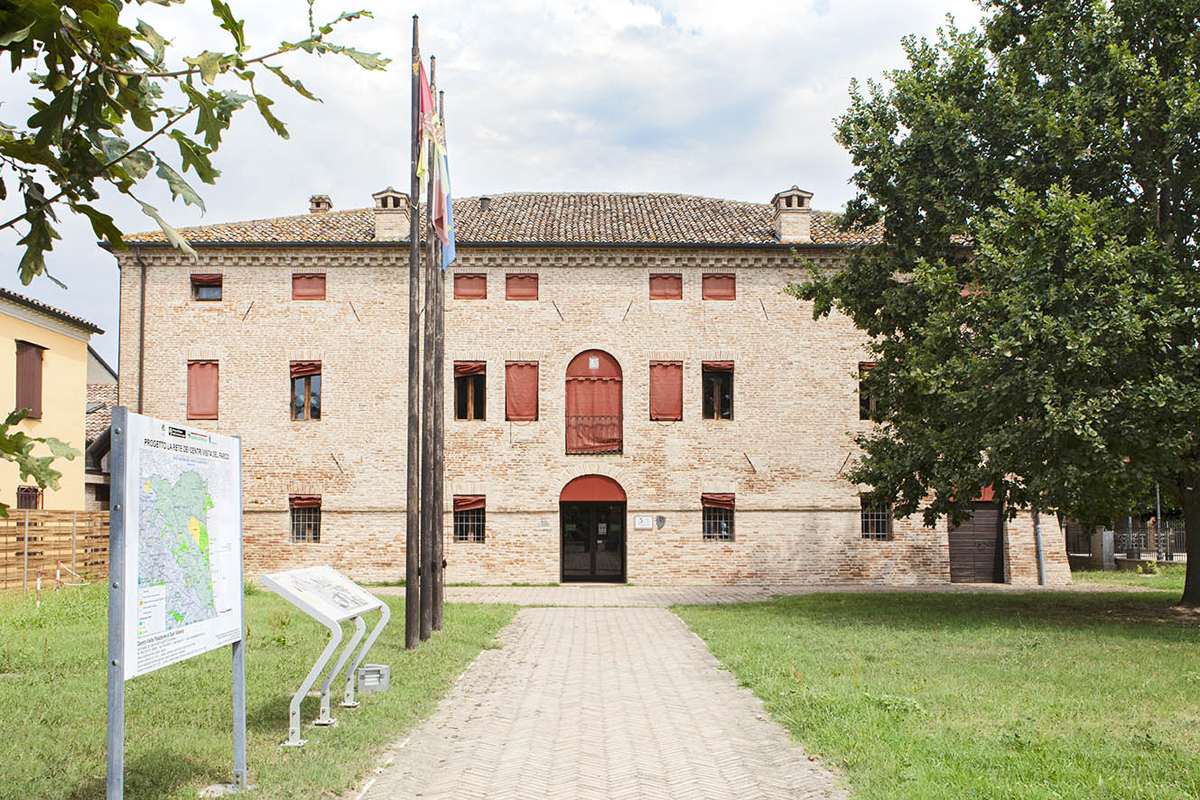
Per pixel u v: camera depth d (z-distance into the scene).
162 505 5.53
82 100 3.58
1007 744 7.58
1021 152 18.67
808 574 29.22
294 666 11.33
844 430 29.66
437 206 16.33
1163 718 8.62
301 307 29.56
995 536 30.14
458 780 6.96
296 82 3.83
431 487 15.85
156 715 8.55
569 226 31.27
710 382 29.95
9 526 20.98
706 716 9.23
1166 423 15.67
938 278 18.08
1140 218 17.38
